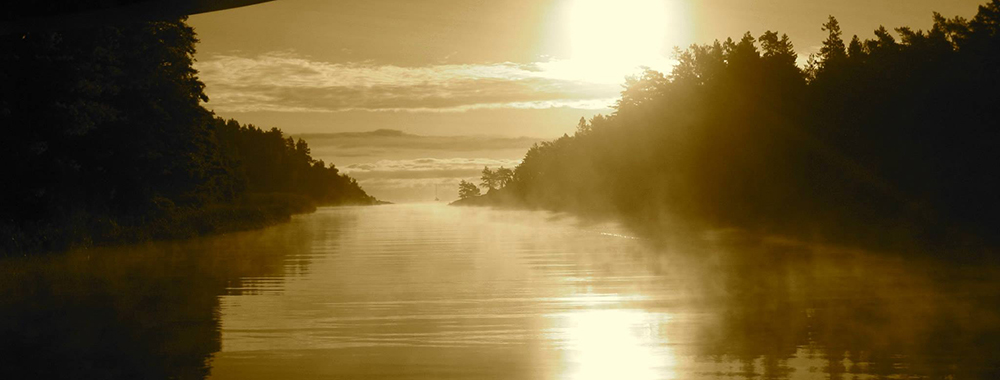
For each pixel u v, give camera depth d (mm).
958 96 37094
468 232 47969
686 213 56531
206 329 13180
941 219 35094
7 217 34219
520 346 11508
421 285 19219
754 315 13750
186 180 56094
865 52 52125
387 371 10039
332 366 10336
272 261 27109
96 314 14828
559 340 11922
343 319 14133
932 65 39844
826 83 50188
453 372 9945
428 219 80438
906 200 38344
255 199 126375
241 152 183375
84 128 34375
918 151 38250
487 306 15508
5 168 33594
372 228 57781
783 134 52406
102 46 36250
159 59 46375
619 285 18484
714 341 11539
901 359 10125
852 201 41219
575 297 16531
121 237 37750
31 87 32906
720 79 57781
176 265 25531
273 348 11547
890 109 40000
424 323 13617
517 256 27859
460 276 21203
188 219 49312
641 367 10023
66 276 21938
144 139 45781
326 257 28797
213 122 61000
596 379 9484
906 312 13625
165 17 15469
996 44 38062
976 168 35969
